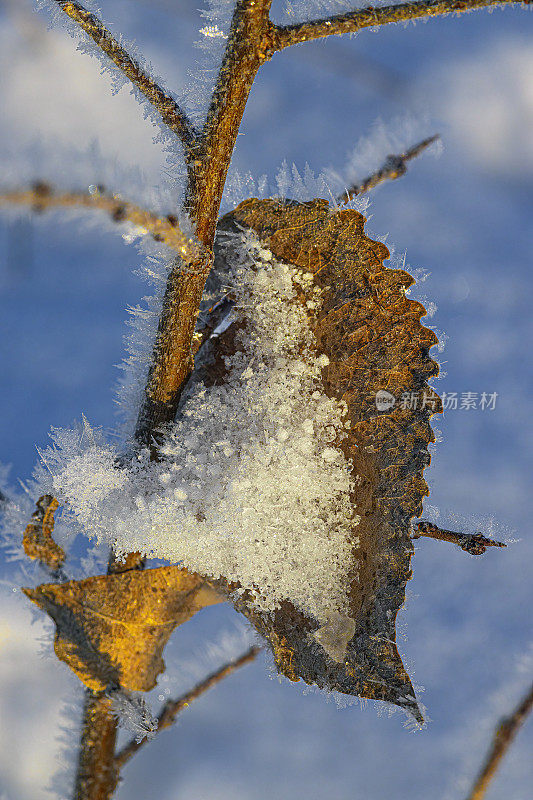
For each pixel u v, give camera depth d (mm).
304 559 370
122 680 366
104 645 365
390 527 369
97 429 377
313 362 374
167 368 371
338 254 375
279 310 375
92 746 369
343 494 371
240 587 370
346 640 369
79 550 374
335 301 374
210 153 367
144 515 370
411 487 369
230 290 377
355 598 370
